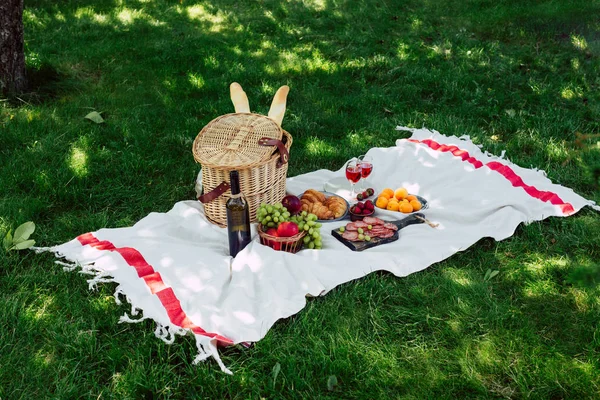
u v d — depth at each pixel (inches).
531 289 89.0
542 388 72.8
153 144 130.6
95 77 161.3
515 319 83.0
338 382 74.3
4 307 83.0
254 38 191.8
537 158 125.7
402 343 79.7
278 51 181.6
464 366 75.7
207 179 101.0
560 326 82.4
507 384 74.0
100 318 82.7
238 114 106.3
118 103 147.2
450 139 131.6
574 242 99.6
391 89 157.5
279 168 103.6
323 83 162.1
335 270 90.3
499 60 172.2
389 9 213.9
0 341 78.0
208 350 75.7
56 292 87.7
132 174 119.9
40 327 80.8
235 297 83.4
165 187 117.4
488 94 153.2
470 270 93.9
